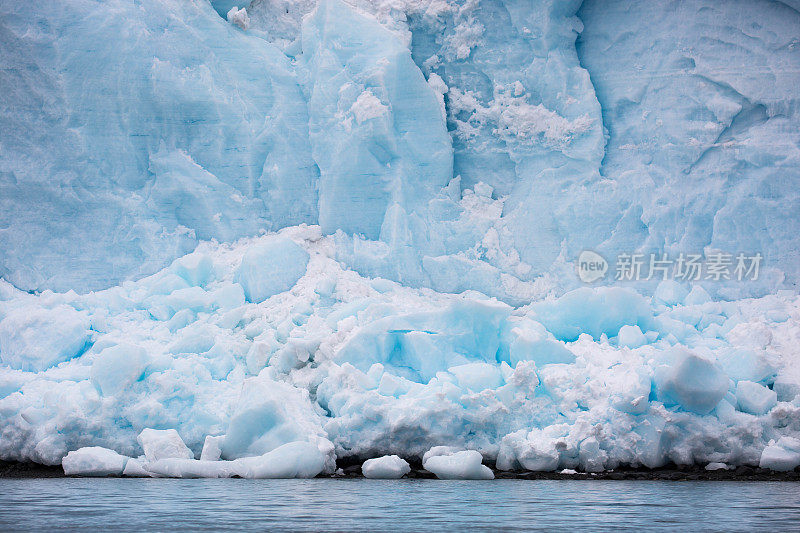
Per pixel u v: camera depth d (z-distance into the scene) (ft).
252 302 95.30
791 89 101.91
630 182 106.32
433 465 71.41
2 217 101.91
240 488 59.41
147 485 62.18
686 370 75.46
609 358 81.82
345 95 104.99
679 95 106.11
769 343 87.45
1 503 49.01
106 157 103.81
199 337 85.66
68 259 102.01
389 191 104.99
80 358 86.63
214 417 77.36
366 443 76.74
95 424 75.87
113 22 104.17
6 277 101.50
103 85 103.45
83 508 46.24
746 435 76.23
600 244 105.29
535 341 81.76
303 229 104.94
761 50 102.89
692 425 76.59
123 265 102.63
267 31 116.26
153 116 106.01
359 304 89.71
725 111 103.45
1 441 77.51
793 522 40.88
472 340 86.02
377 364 81.51
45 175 101.76
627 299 88.69
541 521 40.68
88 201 102.83
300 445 71.05
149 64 105.40
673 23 106.42
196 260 96.27
